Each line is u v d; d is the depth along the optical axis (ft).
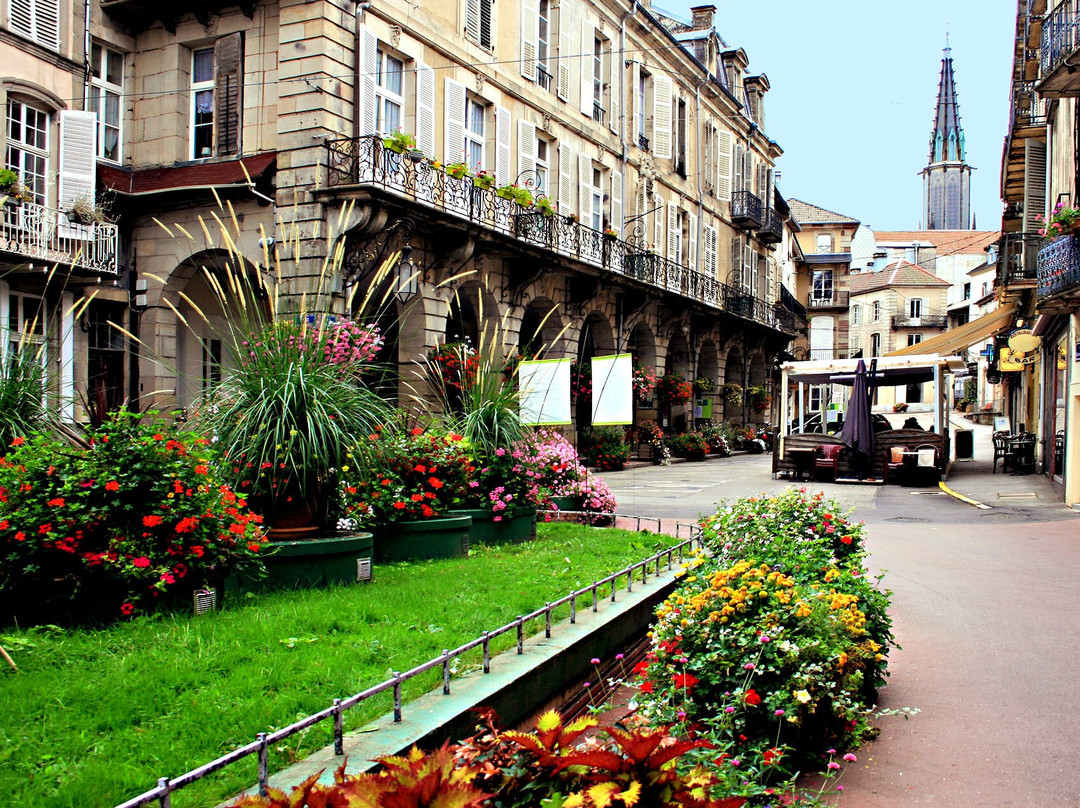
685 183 109.19
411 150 55.01
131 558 18.04
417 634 17.79
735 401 122.52
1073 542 37.50
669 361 109.70
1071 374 51.08
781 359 147.13
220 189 53.47
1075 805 13.37
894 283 241.96
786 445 75.10
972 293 241.76
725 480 73.26
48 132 50.55
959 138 476.13
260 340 22.94
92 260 49.44
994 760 15.12
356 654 16.19
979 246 256.32
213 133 56.24
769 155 143.43
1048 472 69.31
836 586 17.87
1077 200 52.19
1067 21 45.83
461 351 55.31
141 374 56.18
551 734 8.98
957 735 16.30
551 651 16.33
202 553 18.63
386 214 52.70
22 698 13.25
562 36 80.84
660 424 104.17
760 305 131.03
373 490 27.27
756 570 16.05
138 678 14.29
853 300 258.37
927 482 67.62
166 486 18.56
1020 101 70.85
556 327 78.38
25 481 18.49
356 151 53.31
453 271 60.80
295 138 53.06
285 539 23.15
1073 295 46.19
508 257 67.56
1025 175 73.51
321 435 22.44
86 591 18.21
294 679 14.62
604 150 88.74
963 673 19.90
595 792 8.01
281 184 53.21
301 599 20.48
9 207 45.70
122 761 11.37
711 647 14.79
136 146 58.13
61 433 26.23
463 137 65.41
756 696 13.88
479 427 32.81
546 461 34.73
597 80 89.76
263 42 54.70
